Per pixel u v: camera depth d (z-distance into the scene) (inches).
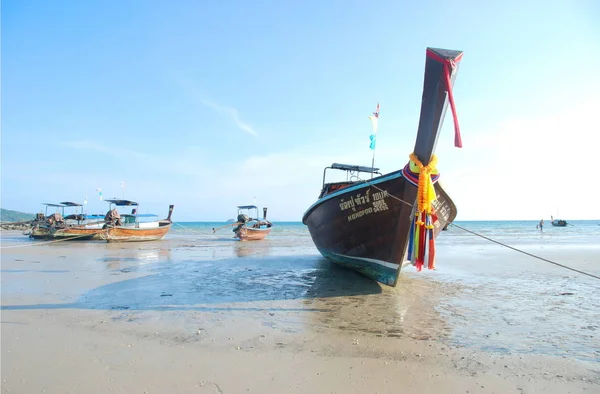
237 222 1155.9
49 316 252.8
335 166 474.9
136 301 301.1
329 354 186.7
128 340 205.3
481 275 447.2
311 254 687.7
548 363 176.7
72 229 1058.7
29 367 167.0
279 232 1835.6
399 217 311.6
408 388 150.3
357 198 346.6
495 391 148.1
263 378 158.6
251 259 602.9
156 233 1100.5
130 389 147.3
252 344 200.7
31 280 395.5
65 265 520.4
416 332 224.2
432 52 236.8
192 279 408.5
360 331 225.3
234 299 310.8
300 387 150.6
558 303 301.4
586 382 156.3
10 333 215.3
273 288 358.6
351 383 154.4
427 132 268.4
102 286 363.9
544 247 878.4
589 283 391.9
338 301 305.9
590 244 982.4
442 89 246.5
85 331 220.4
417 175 287.4
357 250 378.9
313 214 459.2
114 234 995.9
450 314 266.7
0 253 684.1
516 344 203.5
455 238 1328.7
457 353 189.3
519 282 398.9
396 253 326.6
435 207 349.7
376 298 318.0
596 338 214.5
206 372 163.9
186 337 211.5
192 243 989.8
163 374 161.3
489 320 251.4
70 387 148.3
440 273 465.1
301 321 246.8
